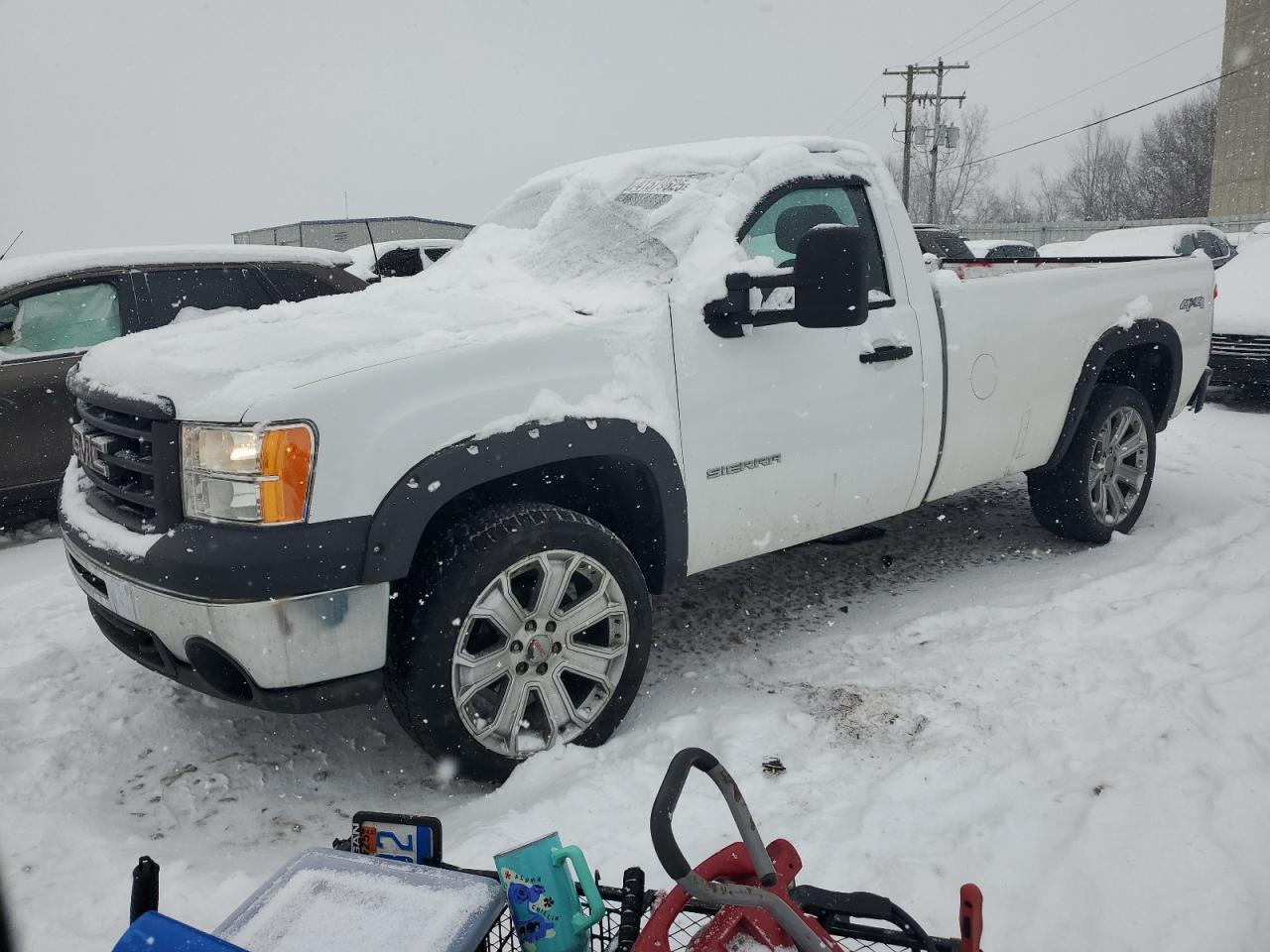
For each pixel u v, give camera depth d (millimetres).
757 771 3018
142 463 2854
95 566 2988
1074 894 2336
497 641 2986
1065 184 77438
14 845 2729
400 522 2693
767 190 3639
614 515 3445
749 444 3467
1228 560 4441
